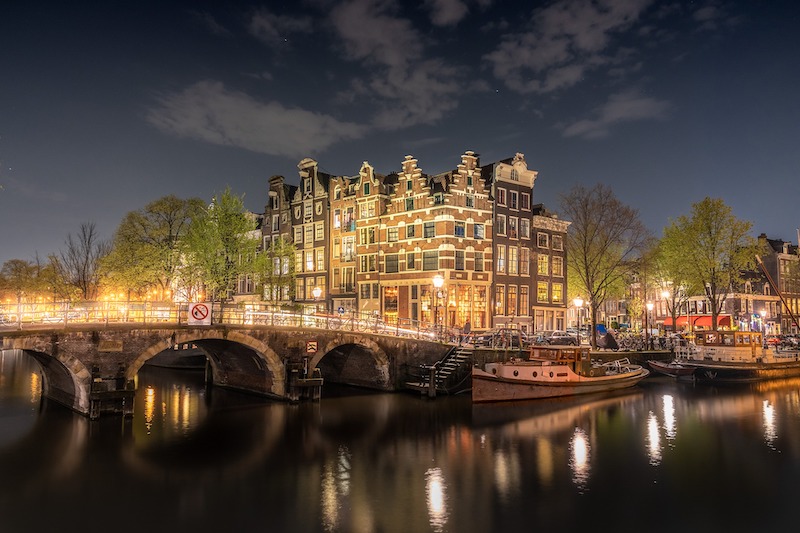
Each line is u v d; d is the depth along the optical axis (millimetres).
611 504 17844
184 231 48750
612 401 34406
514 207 54094
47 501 18000
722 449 23750
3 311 26062
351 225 56500
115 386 27609
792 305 74125
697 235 47156
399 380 37656
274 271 62812
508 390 34094
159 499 18234
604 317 82250
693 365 42531
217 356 38938
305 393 34156
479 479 20172
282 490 19062
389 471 21078
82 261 55062
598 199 45250
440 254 48625
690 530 16031
